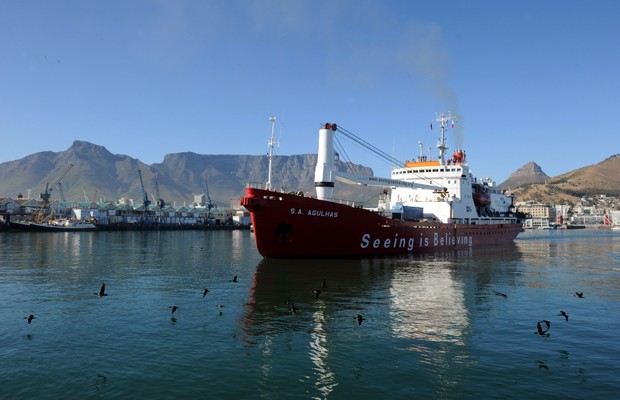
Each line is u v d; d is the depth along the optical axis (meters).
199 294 29.56
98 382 14.62
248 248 78.25
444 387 14.29
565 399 13.45
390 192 76.31
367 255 49.97
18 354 17.31
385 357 17.03
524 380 14.87
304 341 18.98
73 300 27.81
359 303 26.48
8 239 103.25
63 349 17.92
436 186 64.50
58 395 13.65
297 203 43.34
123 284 34.31
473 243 71.31
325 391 14.01
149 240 106.25
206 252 67.94
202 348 18.03
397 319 22.69
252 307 25.41
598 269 45.47
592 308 25.84
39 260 54.00
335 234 46.09
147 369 15.77
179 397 13.56
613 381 14.83
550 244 96.31
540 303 27.08
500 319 22.91
